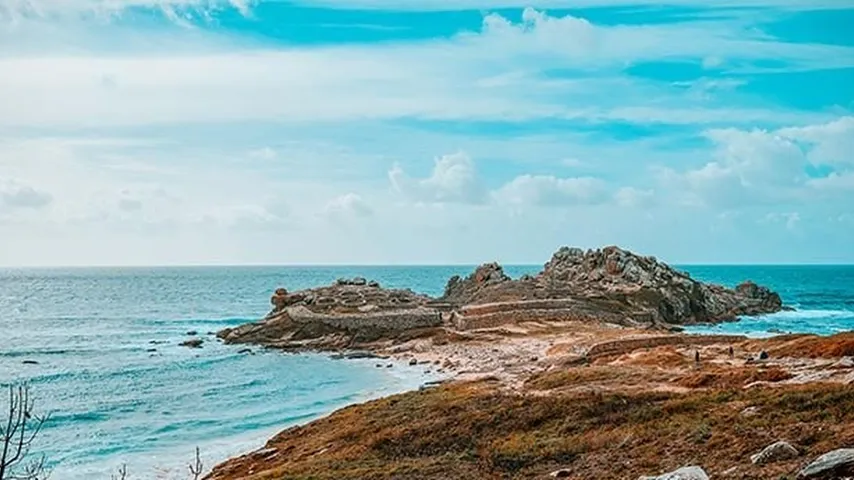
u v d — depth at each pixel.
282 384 79.44
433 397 48.56
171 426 59.00
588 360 71.19
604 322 112.94
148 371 90.25
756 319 143.12
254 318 174.25
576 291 133.50
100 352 110.44
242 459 44.28
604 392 41.84
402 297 138.75
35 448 51.12
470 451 34.22
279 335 116.69
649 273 142.38
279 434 48.66
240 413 64.25
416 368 86.06
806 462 22.34
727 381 42.66
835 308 171.88
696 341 79.12
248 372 88.75
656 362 58.94
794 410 30.23
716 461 25.14
